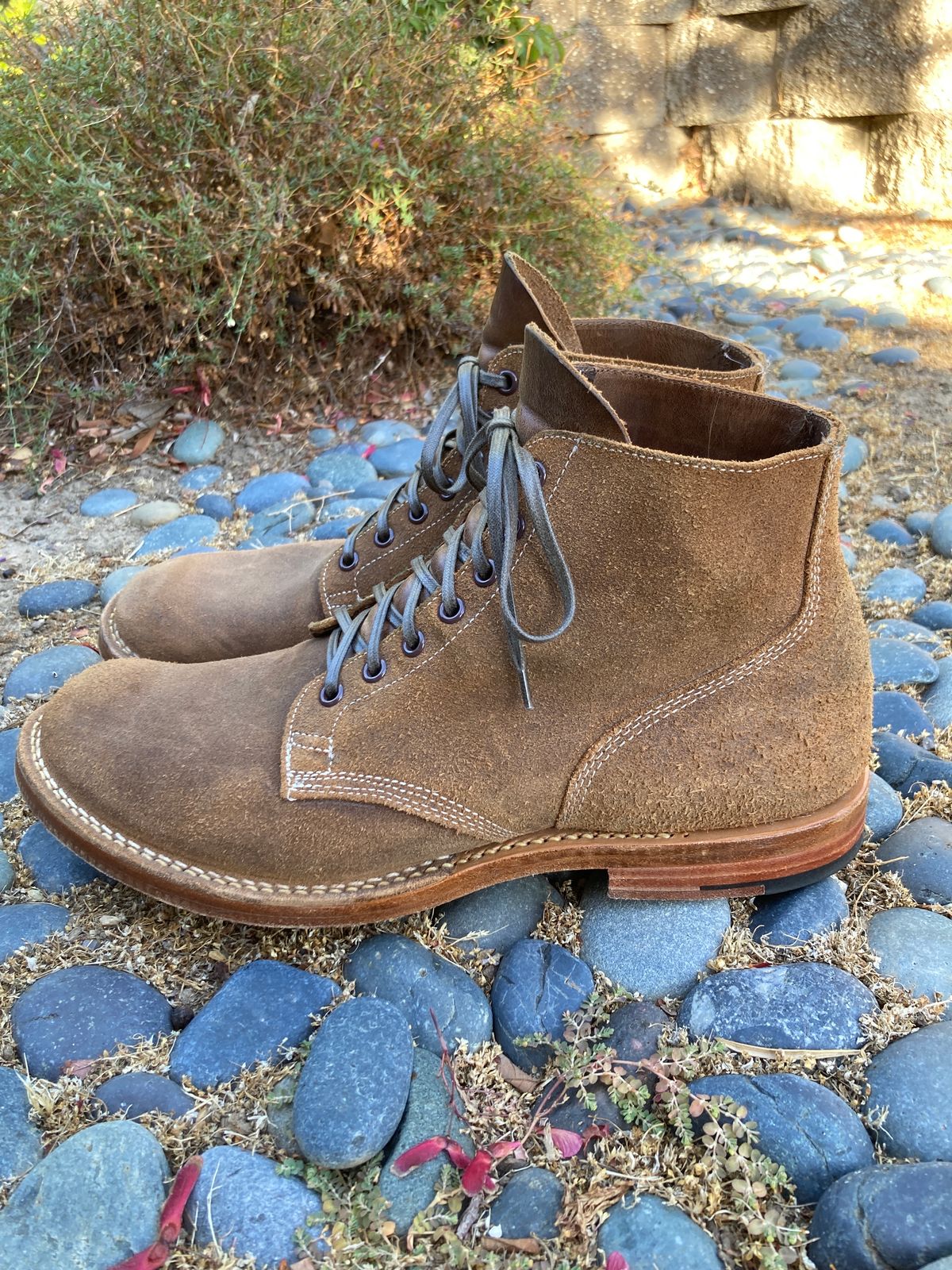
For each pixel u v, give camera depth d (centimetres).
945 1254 25
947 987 33
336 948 35
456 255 82
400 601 34
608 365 35
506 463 31
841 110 136
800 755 34
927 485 70
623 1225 27
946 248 121
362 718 33
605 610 32
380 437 78
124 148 72
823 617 34
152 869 33
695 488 30
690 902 36
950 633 53
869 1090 30
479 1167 28
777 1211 27
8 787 42
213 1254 26
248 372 81
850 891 37
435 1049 32
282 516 67
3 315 72
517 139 88
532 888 37
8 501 73
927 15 126
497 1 94
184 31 71
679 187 154
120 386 79
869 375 89
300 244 76
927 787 41
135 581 48
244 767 33
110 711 36
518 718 33
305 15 76
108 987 33
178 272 75
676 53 148
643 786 33
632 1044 32
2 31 75
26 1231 26
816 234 131
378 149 78
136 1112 30
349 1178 28
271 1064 31
